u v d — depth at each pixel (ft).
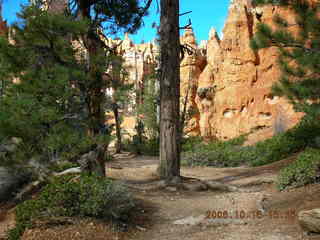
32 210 21.86
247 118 104.78
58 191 22.85
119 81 27.81
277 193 30.58
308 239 17.12
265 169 49.14
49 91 24.47
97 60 25.48
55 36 24.98
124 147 110.63
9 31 26.27
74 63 26.68
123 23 40.70
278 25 33.47
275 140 66.28
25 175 32.24
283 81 33.04
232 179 45.44
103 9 37.86
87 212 22.02
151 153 93.86
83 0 33.04
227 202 30.48
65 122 26.63
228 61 112.16
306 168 30.07
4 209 29.12
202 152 71.20
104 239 20.35
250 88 106.83
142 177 46.60
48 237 19.63
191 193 36.96
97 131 27.86
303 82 31.37
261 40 32.86
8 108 24.49
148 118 102.83
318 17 31.30
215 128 112.37
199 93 118.83
